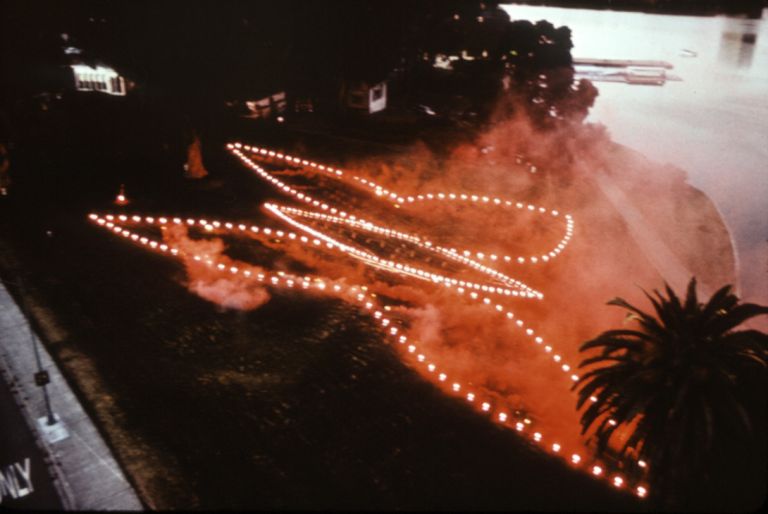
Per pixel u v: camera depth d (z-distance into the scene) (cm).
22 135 3534
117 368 1978
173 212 3030
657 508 1462
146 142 3756
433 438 1759
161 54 2939
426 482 1605
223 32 2917
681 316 1520
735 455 1418
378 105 4619
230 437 1720
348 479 1602
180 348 2089
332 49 3681
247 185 3381
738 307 1501
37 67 3334
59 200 3100
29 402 1809
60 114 3694
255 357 2064
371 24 3853
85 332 2145
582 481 1633
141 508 1482
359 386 1956
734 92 6712
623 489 1608
